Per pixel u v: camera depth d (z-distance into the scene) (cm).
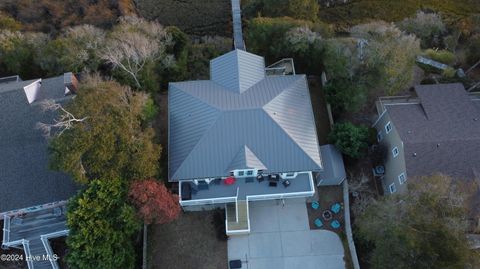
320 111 4516
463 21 5609
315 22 5569
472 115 3788
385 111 3934
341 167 3891
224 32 6962
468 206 3325
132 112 3450
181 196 3666
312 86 4728
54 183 3769
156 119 4375
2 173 3731
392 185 3834
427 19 5672
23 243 3669
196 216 3838
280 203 3912
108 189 3278
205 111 3678
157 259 3653
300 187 3797
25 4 7344
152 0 7588
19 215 3831
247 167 3459
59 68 4634
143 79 4300
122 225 3256
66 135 3225
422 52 5028
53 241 3809
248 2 6544
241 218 3666
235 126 3584
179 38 4988
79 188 3753
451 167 3516
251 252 3703
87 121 3244
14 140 3806
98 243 3133
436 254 2825
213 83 4022
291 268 3647
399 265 2933
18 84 4091
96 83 3656
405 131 3669
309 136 3725
